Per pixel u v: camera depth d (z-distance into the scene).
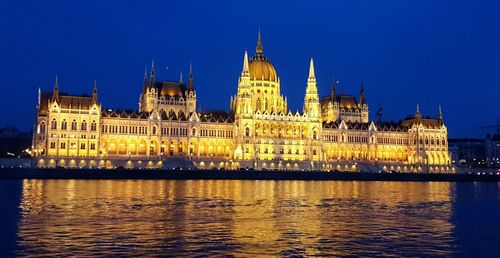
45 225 54.94
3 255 40.25
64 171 176.38
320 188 137.12
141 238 47.81
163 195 98.62
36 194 96.56
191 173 192.38
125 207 73.81
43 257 39.69
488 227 57.88
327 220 62.06
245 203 83.38
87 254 40.84
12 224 55.41
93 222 57.53
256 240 47.59
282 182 177.88
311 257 40.94
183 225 56.06
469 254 42.84
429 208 80.25
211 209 72.81
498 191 135.12
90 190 111.06
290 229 54.34
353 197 101.69
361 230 54.41
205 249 43.25
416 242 47.84
